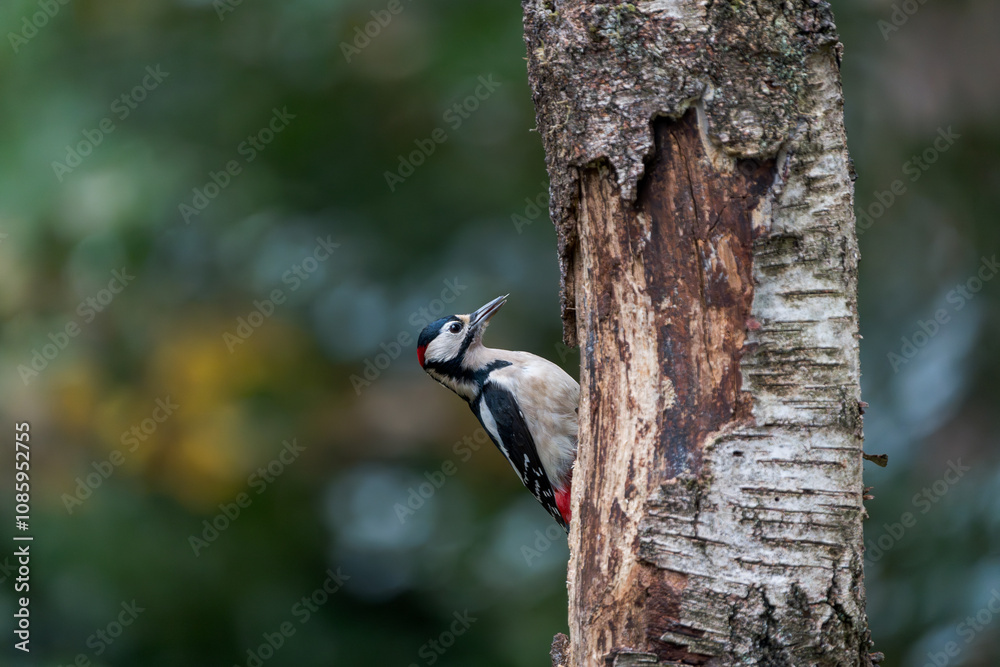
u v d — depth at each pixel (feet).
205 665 39.45
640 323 18.37
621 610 17.34
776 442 17.40
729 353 17.69
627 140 18.15
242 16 42.86
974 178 41.06
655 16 18.10
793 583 16.99
